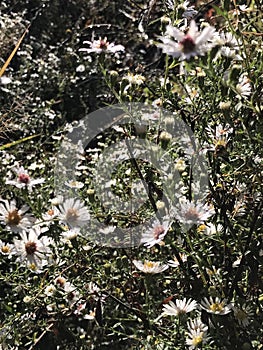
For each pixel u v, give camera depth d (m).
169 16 0.30
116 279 0.31
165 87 0.30
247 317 0.28
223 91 0.27
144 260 0.31
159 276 0.31
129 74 0.29
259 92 0.27
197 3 0.46
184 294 0.30
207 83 0.31
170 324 0.31
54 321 0.32
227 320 0.29
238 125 0.30
